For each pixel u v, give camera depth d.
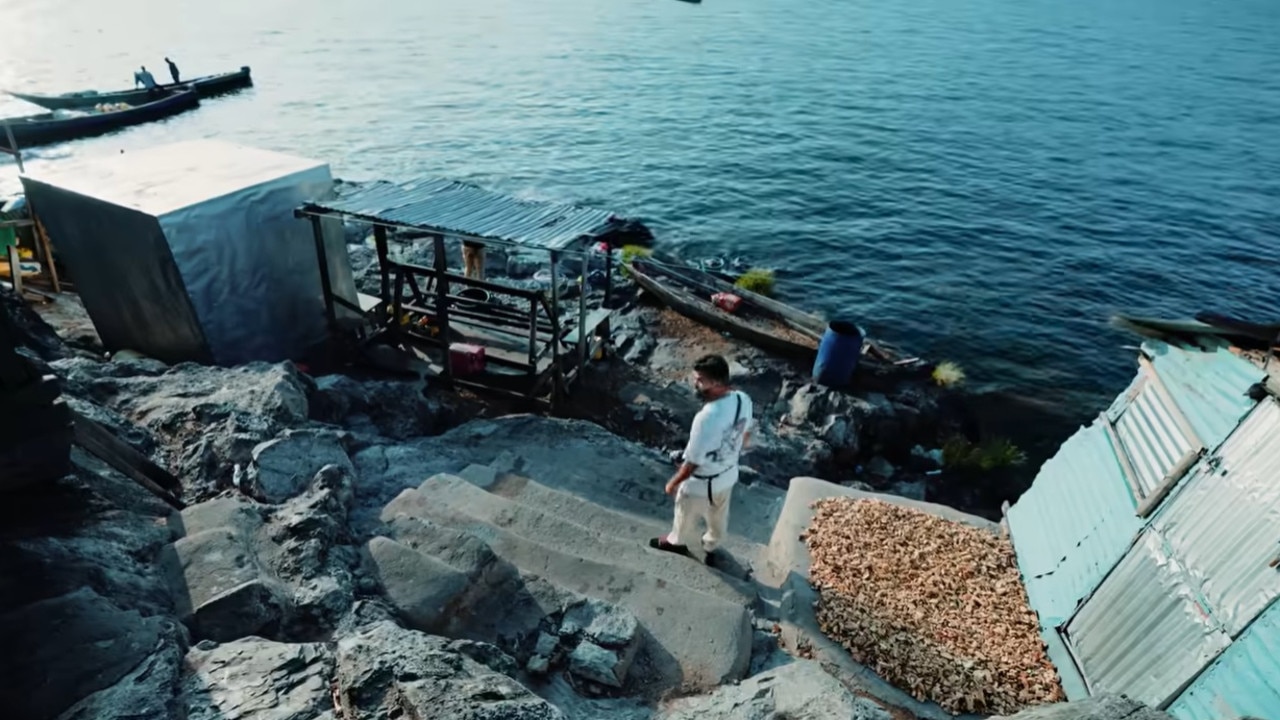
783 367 16.59
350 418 9.60
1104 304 21.88
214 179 11.05
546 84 45.31
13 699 3.30
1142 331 7.09
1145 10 88.94
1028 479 14.88
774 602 6.71
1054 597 6.77
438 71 47.72
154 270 10.30
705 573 6.61
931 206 28.47
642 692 4.92
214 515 5.09
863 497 8.43
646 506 8.55
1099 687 5.87
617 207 27.84
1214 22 79.56
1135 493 6.53
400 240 21.25
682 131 36.78
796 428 14.80
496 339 13.57
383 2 80.94
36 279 13.93
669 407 14.64
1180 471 6.06
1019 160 33.75
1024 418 16.89
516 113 38.97
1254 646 4.89
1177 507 5.95
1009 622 6.75
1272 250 25.25
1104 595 6.21
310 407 8.95
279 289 11.68
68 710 3.27
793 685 4.59
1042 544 7.37
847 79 48.44
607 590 5.82
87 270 10.86
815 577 6.96
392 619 4.55
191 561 4.50
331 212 11.24
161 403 7.20
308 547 4.86
